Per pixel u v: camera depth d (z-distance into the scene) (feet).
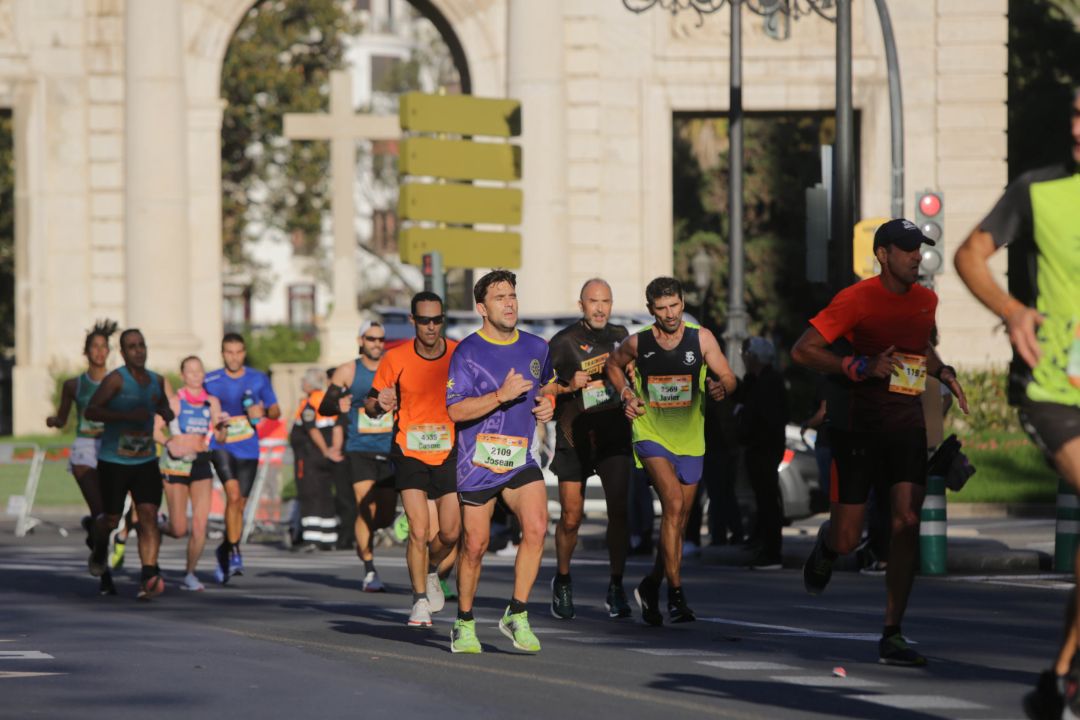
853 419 90.27
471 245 255.50
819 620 115.34
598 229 333.01
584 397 113.19
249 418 150.82
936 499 149.69
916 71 333.83
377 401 110.42
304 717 74.84
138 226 327.26
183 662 93.15
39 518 239.91
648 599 111.45
